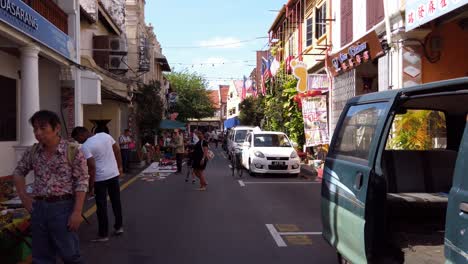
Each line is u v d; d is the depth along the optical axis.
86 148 6.73
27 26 10.30
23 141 11.09
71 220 4.55
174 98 51.59
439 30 11.94
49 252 4.71
